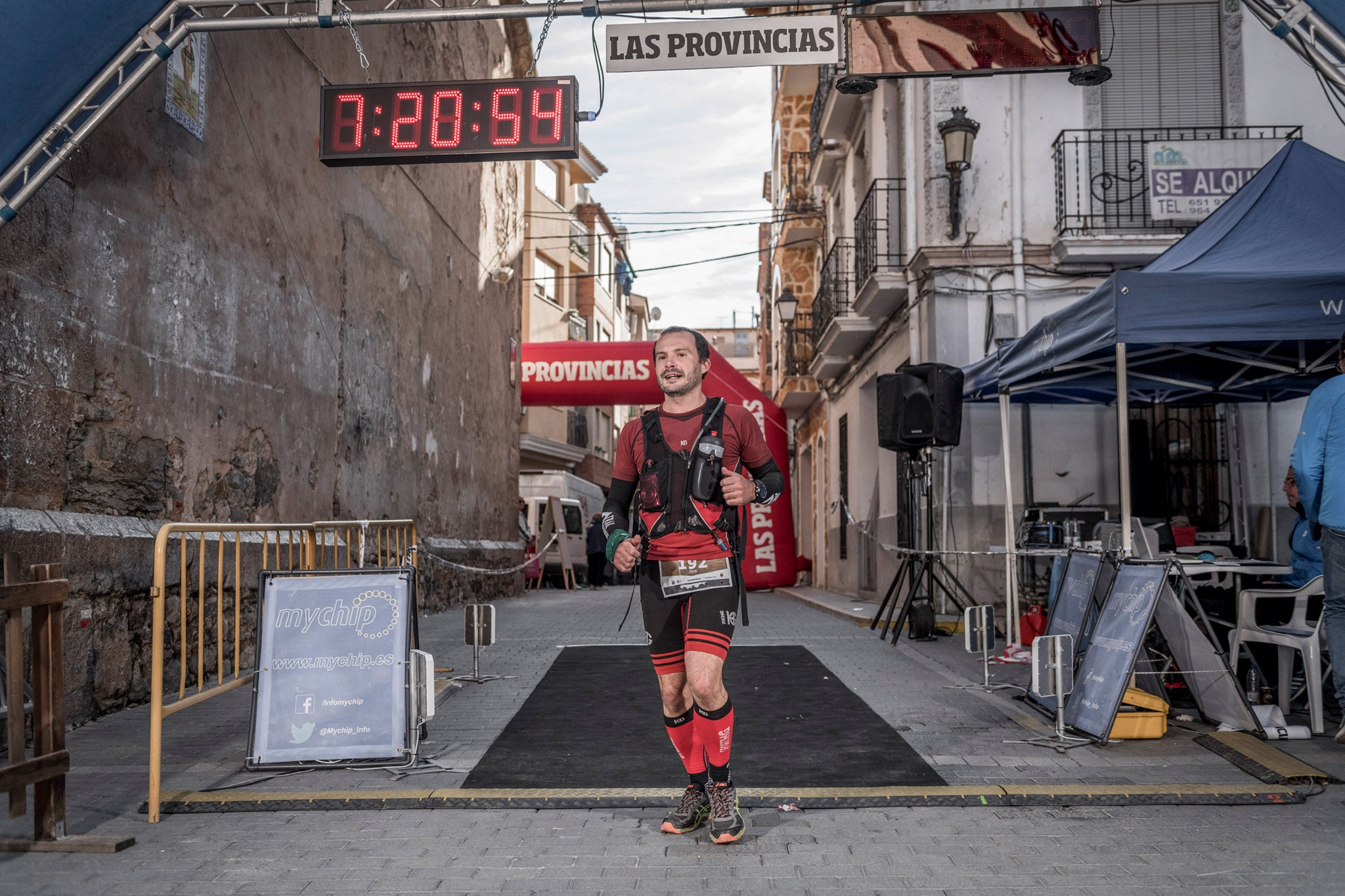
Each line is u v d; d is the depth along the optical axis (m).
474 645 7.46
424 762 4.94
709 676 3.60
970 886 3.26
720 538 3.70
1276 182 7.08
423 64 13.83
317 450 9.90
